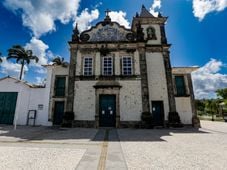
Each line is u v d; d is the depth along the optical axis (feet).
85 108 48.73
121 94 49.52
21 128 42.86
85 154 17.42
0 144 22.21
